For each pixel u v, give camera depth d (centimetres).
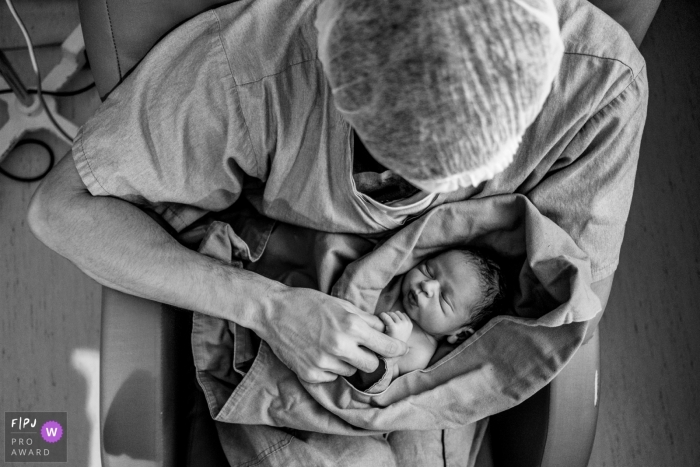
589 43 94
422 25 60
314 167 98
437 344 113
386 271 105
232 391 107
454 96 61
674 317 158
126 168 95
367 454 105
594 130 97
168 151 95
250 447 106
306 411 103
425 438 111
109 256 97
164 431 100
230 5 95
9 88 165
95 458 152
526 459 109
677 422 151
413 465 109
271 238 114
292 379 104
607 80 93
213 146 97
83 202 96
